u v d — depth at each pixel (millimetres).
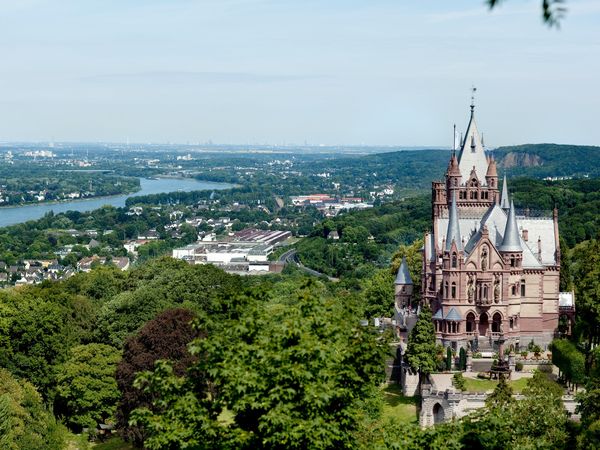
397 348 184500
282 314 80000
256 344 73375
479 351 189875
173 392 74938
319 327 76938
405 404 164625
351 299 84438
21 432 134500
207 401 74188
